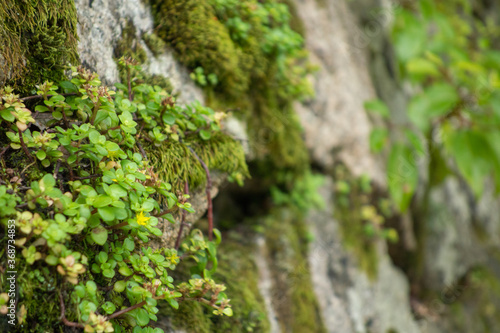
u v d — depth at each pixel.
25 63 1.54
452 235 4.05
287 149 2.80
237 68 2.32
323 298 2.81
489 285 4.20
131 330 1.51
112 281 1.54
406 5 3.70
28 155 1.42
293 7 3.01
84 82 1.55
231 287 2.21
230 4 2.28
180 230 1.76
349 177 3.25
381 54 3.75
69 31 1.67
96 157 1.48
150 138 1.74
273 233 2.80
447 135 3.29
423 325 3.68
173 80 2.11
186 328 1.81
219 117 1.93
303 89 2.76
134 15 1.97
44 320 1.33
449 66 3.51
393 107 3.68
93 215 1.36
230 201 2.95
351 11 3.58
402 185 3.13
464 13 4.64
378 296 3.24
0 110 1.38
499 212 4.68
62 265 1.26
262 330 2.14
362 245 3.27
